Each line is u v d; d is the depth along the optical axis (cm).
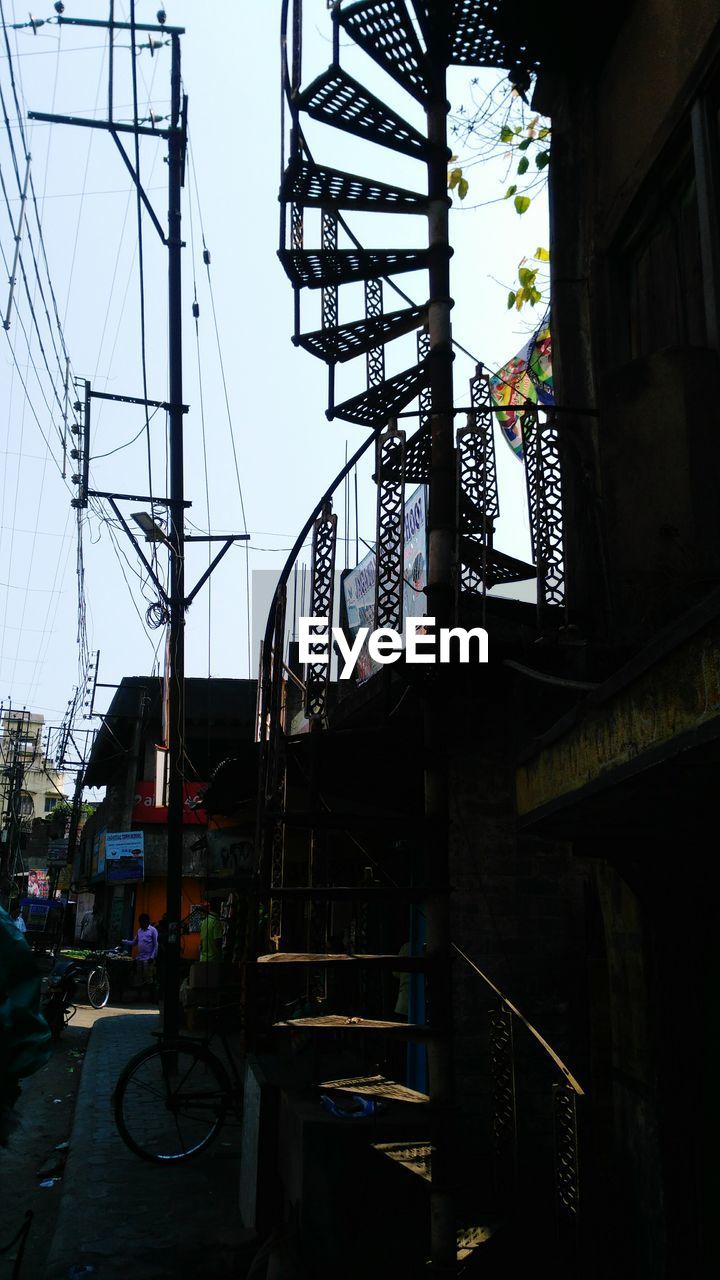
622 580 444
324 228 556
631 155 531
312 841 529
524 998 622
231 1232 548
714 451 425
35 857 5253
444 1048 418
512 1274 432
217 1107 721
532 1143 597
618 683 289
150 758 2266
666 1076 411
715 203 436
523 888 639
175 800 1086
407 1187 504
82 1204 598
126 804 2294
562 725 349
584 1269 396
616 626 459
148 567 1102
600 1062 542
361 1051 746
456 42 582
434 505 459
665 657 257
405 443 463
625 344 552
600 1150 513
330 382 569
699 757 250
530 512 484
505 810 648
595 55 580
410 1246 492
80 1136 759
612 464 454
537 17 559
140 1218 574
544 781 385
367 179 494
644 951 442
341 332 531
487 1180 549
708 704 234
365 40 478
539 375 761
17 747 4497
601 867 517
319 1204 495
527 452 486
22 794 5688
